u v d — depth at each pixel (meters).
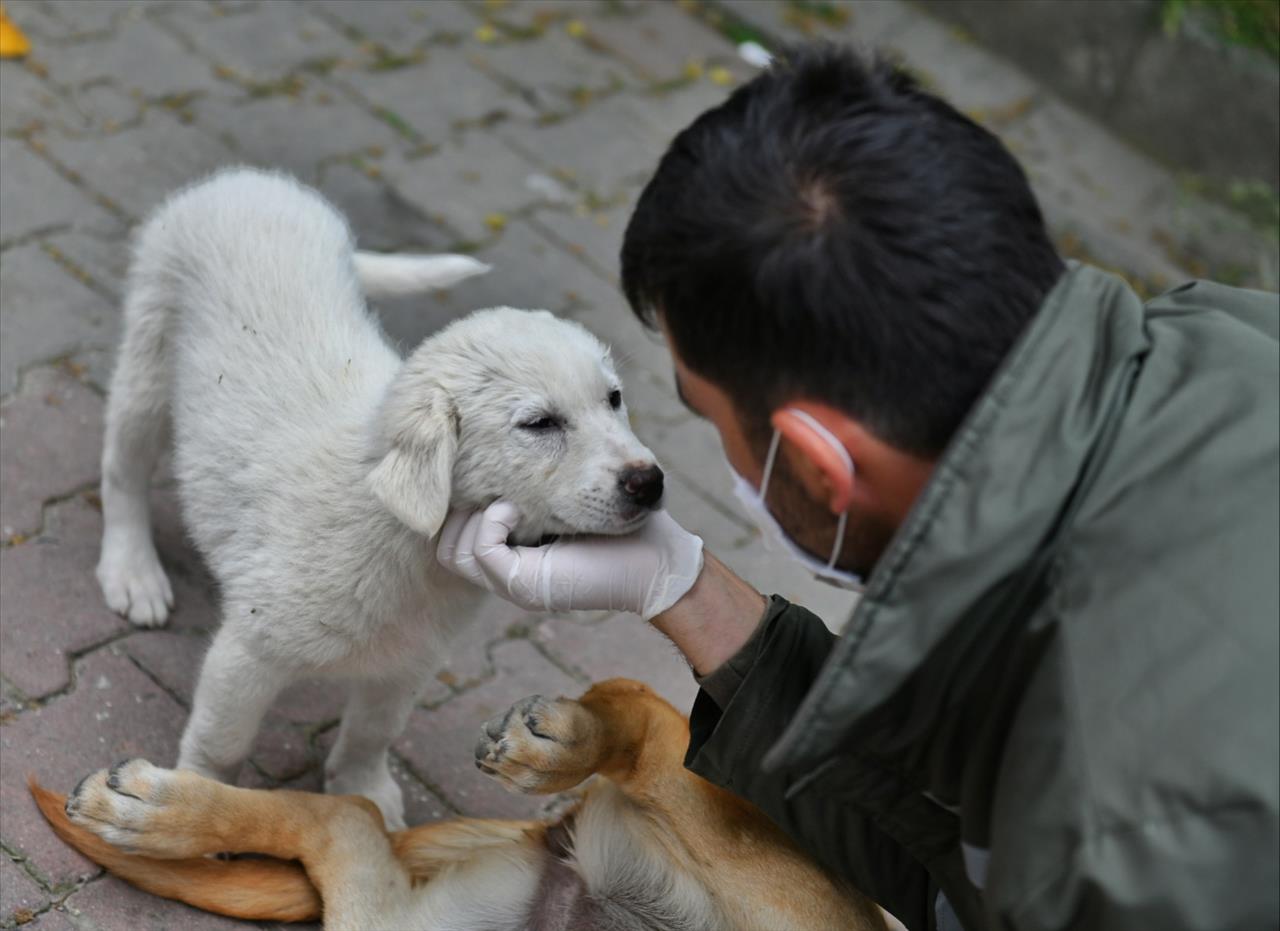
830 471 1.74
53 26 4.98
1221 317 1.81
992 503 1.66
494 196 4.98
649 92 5.83
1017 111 6.39
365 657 2.67
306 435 2.66
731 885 2.57
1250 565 1.60
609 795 2.68
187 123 4.78
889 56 1.92
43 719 2.88
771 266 1.68
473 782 3.18
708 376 1.84
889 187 1.67
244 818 2.59
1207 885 1.55
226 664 2.62
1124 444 1.68
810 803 2.37
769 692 2.29
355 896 2.60
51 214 4.21
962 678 1.79
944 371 1.68
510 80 5.62
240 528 2.66
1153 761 1.58
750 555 4.02
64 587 3.19
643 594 2.33
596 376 2.54
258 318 2.90
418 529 2.34
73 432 3.60
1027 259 1.73
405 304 4.35
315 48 5.39
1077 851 1.62
